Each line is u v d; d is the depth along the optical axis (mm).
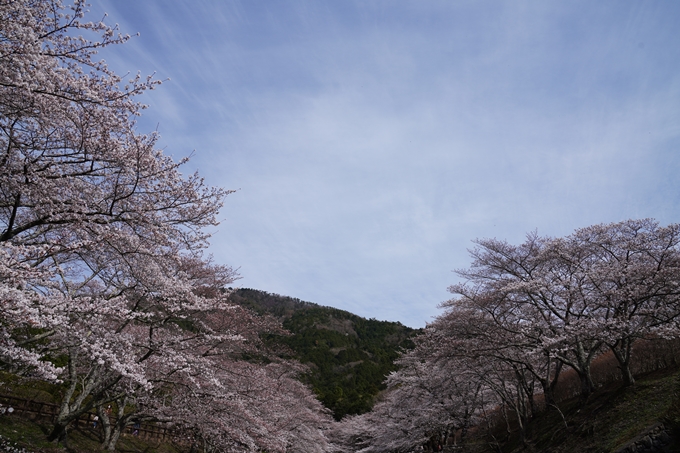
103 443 12977
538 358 16906
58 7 6570
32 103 6742
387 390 45312
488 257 17953
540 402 20594
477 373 17375
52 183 7512
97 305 7074
